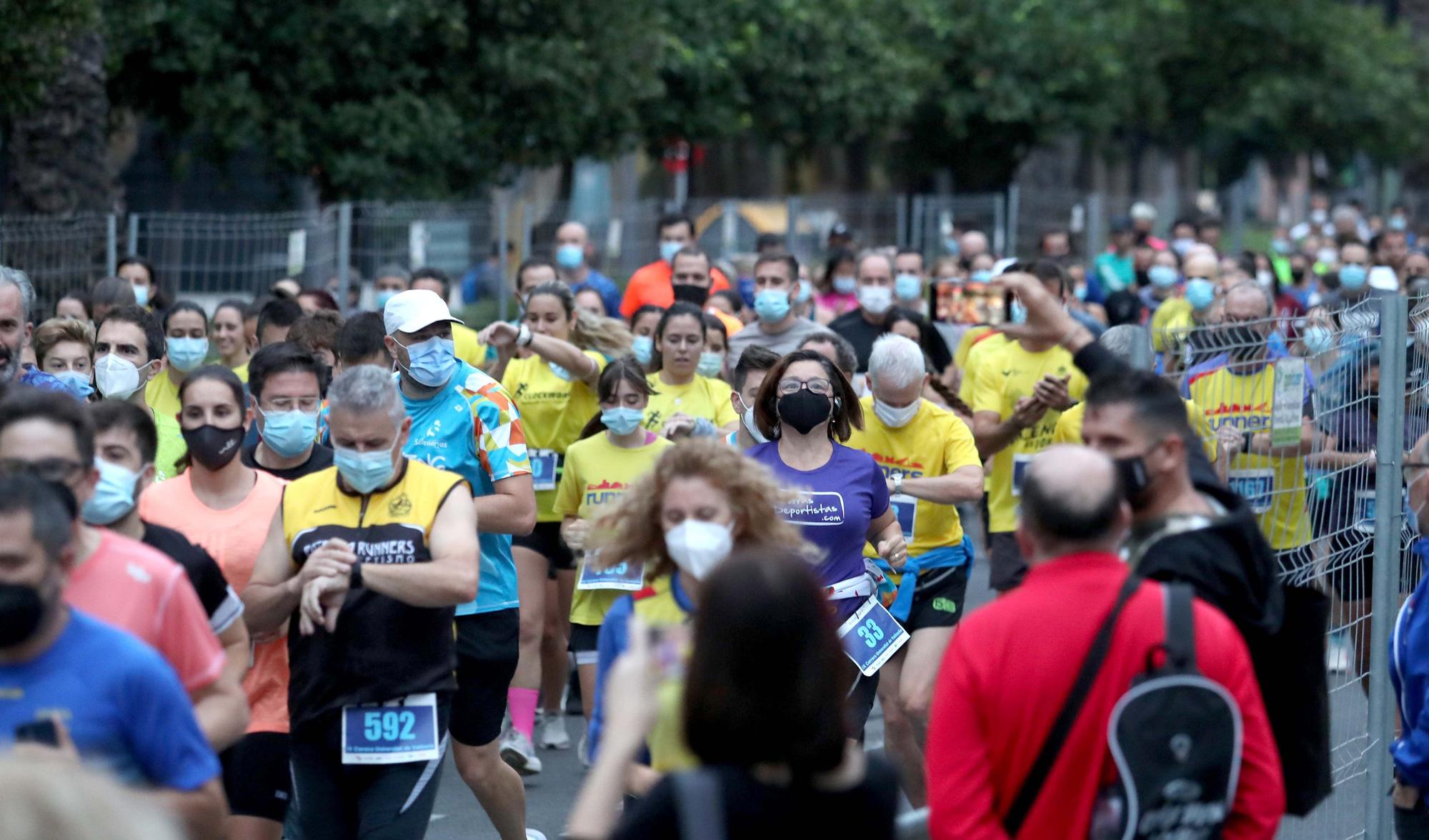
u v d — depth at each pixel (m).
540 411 21.08
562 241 33.06
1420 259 39.50
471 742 15.01
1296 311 31.08
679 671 8.16
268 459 13.81
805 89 57.34
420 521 11.95
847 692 7.39
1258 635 9.39
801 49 57.34
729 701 7.07
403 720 11.83
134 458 10.34
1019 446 20.41
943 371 25.70
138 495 10.40
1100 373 9.55
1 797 4.96
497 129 43.59
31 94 29.45
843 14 59.00
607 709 7.98
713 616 7.17
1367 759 14.38
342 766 12.10
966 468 16.77
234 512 12.45
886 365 16.58
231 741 9.63
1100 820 8.38
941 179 79.69
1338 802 14.73
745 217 48.28
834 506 14.57
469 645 14.92
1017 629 8.59
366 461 11.66
